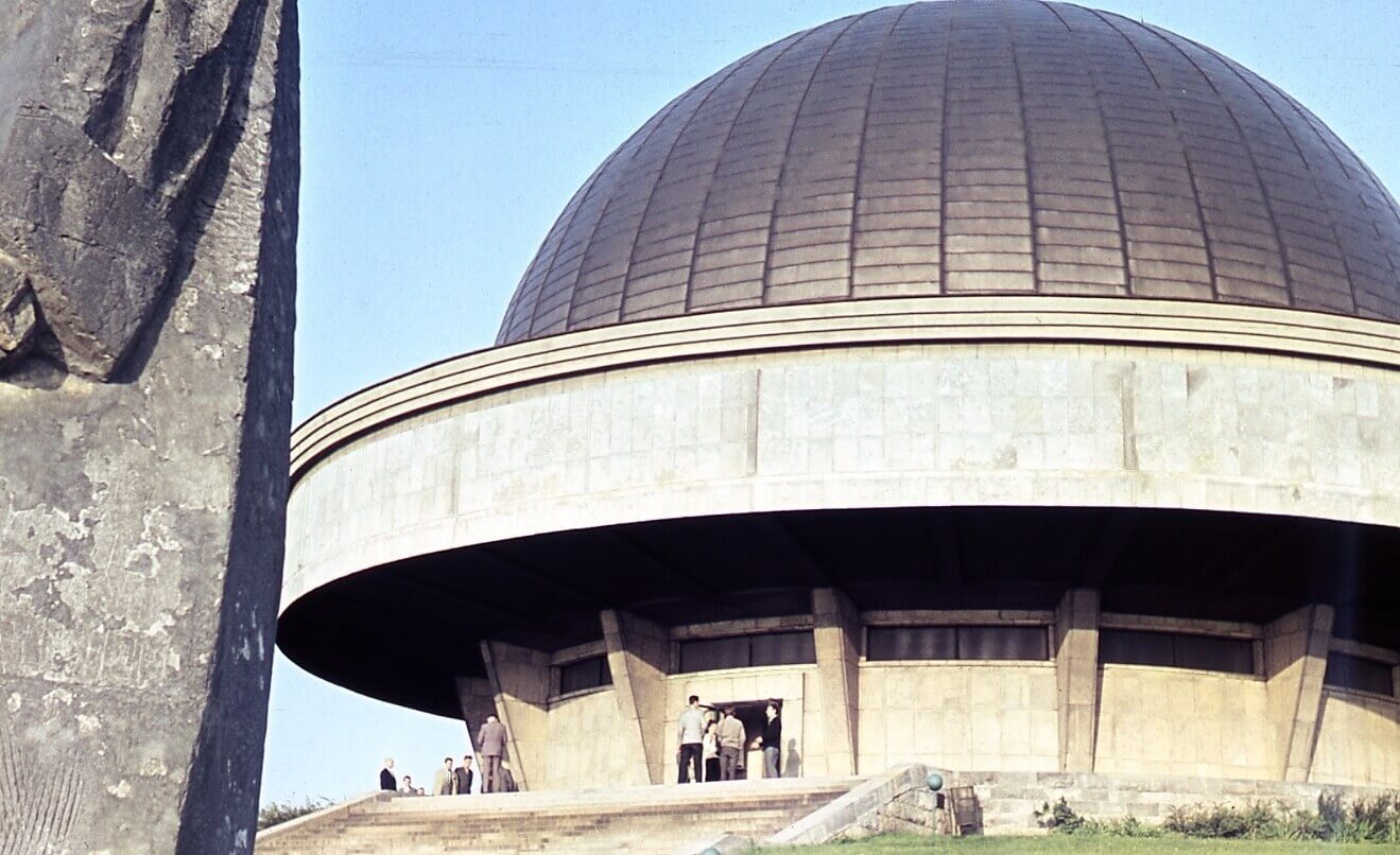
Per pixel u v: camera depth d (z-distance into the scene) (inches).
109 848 218.2
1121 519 1279.5
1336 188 1633.9
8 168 224.1
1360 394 1290.6
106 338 230.1
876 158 1578.5
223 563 234.4
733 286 1544.0
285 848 1167.0
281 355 256.5
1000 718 1422.2
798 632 1476.4
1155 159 1567.4
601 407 1343.5
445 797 1238.3
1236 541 1326.3
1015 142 1568.7
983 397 1277.1
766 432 1296.8
